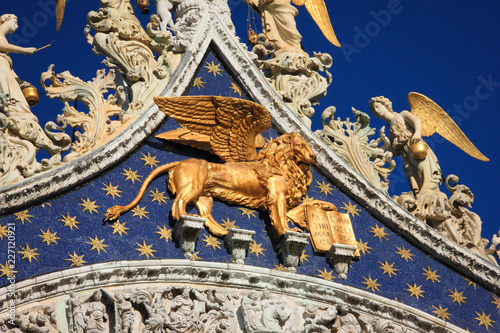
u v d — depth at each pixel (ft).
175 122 74.18
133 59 74.38
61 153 68.33
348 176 76.02
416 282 73.82
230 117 72.90
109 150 68.74
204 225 69.26
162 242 67.51
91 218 66.49
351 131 79.00
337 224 73.61
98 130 69.87
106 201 67.77
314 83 80.33
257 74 77.82
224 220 70.64
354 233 74.43
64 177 66.49
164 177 70.64
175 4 80.53
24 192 64.69
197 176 69.77
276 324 65.87
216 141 72.90
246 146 73.31
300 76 80.48
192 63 76.18
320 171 76.64
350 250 71.46
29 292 61.11
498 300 75.92
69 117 69.82
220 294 65.82
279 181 72.18
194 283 66.28
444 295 74.18
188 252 67.05
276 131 77.25
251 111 72.84
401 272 73.87
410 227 75.46
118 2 76.79
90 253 64.90
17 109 68.03
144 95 73.26
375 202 75.82
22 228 64.03
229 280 67.05
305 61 80.69
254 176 72.02
